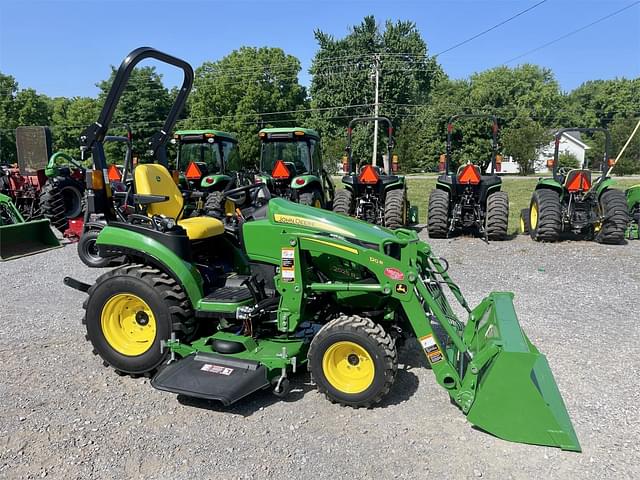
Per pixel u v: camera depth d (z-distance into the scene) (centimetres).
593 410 335
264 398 358
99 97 4706
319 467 280
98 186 405
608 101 5803
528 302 558
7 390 371
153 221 391
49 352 440
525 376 294
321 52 4684
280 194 1034
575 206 890
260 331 389
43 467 283
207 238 432
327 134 4612
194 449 298
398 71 4481
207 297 384
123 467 282
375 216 1026
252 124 4534
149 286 375
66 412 341
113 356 391
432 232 927
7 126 4566
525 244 875
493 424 302
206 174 1118
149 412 340
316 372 344
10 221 970
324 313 395
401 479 270
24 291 630
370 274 374
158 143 487
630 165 3581
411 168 4206
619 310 530
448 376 325
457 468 278
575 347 435
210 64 4888
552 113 5466
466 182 895
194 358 362
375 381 330
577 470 275
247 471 278
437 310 333
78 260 801
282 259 362
